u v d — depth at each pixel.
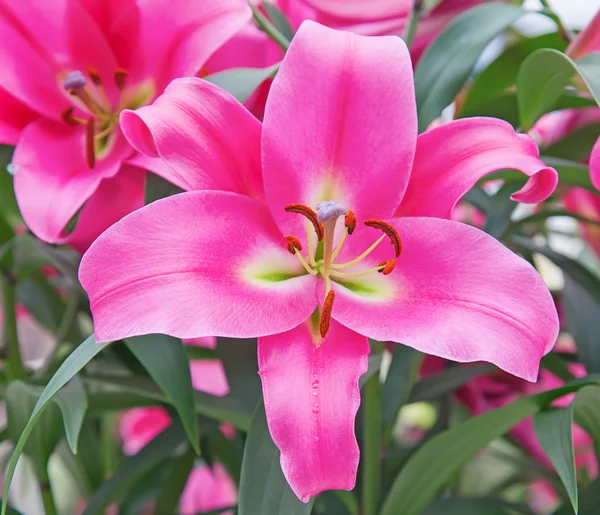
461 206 0.66
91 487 0.65
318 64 0.41
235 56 0.51
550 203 0.62
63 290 0.67
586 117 0.56
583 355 0.55
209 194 0.40
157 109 0.40
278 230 0.42
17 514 0.54
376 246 0.43
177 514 0.65
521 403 0.44
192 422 0.43
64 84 0.48
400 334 0.39
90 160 0.48
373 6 0.53
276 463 0.41
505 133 0.41
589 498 0.50
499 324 0.39
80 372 0.50
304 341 0.40
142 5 0.47
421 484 0.48
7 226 0.57
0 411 0.67
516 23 0.58
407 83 0.41
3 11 0.49
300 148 0.41
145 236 0.38
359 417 0.54
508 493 0.80
